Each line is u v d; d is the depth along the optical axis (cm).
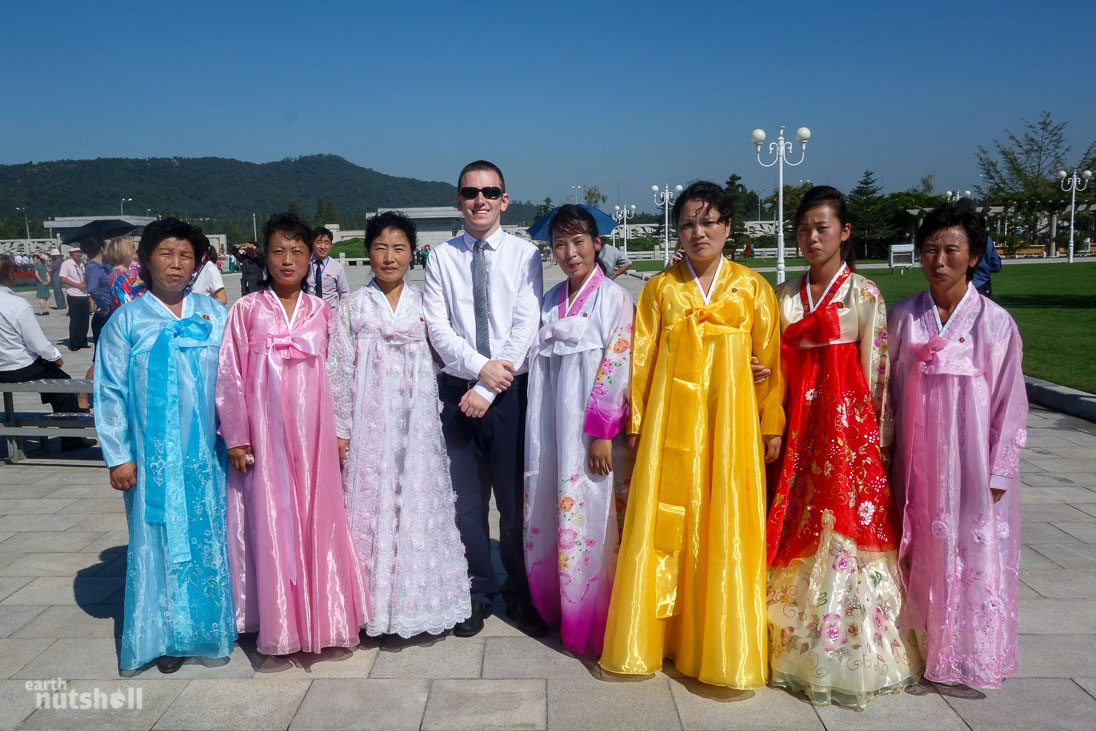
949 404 290
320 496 316
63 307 2012
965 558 291
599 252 338
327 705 288
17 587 401
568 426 317
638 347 311
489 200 341
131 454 314
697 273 308
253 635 347
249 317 319
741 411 296
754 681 284
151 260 316
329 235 811
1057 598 373
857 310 299
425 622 327
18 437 657
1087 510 495
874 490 297
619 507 328
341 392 326
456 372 338
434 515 332
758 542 294
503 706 287
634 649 295
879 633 293
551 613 341
